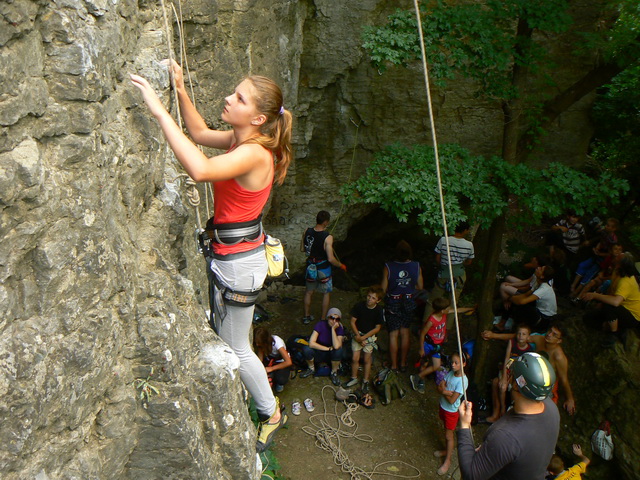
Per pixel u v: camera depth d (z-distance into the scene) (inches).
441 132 432.1
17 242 83.6
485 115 426.3
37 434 89.5
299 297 426.9
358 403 331.3
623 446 305.3
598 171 492.4
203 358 123.3
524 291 358.6
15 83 81.8
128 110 126.6
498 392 329.4
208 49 215.2
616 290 333.4
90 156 99.0
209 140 123.2
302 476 288.5
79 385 96.2
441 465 304.5
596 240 423.8
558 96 351.6
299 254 459.2
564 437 326.6
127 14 128.6
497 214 287.0
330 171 445.4
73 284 94.8
